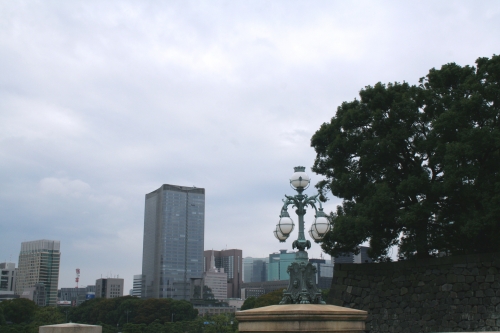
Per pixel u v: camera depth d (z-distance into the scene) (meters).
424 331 20.58
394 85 24.06
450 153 19.34
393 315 21.81
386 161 22.92
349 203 23.66
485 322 18.75
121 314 117.25
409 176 20.62
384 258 24.31
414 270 21.64
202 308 170.75
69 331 9.24
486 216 18.00
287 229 11.07
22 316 100.38
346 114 23.64
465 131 19.84
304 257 10.30
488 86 19.98
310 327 7.17
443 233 22.03
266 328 7.30
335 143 23.70
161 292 190.00
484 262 19.34
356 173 23.42
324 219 11.16
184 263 197.12
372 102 23.33
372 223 20.80
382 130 23.00
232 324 99.31
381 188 20.78
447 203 21.03
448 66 23.03
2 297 178.50
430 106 22.25
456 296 19.92
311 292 9.94
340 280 24.03
